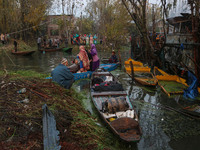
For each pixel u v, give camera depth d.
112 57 13.58
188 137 4.79
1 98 4.61
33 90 5.42
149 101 7.10
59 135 3.78
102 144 3.94
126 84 9.21
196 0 7.09
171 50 11.44
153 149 4.32
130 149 4.26
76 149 3.49
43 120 3.81
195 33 7.53
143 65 13.12
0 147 3.12
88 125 4.45
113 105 5.15
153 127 5.27
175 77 9.52
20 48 22.31
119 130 4.51
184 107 6.48
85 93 7.73
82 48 10.05
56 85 6.32
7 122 3.72
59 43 28.84
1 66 13.01
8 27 23.72
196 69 7.80
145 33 10.84
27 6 24.45
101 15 25.69
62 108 4.86
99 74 9.28
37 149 3.23
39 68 12.77
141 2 10.27
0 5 22.98
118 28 24.08
